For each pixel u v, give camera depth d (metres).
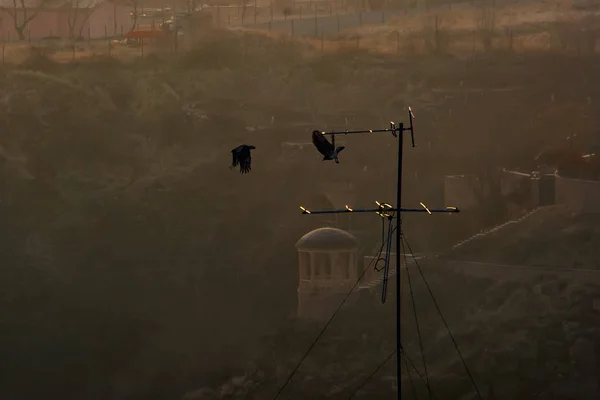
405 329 176.75
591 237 180.88
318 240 180.38
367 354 173.12
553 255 179.38
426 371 161.25
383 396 166.12
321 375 173.00
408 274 172.88
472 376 164.88
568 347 162.75
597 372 158.88
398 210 71.12
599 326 165.25
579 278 174.00
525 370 162.25
